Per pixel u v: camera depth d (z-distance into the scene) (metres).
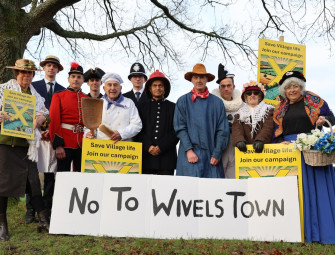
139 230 4.79
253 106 5.39
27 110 4.66
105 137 5.40
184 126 5.44
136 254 4.07
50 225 4.70
